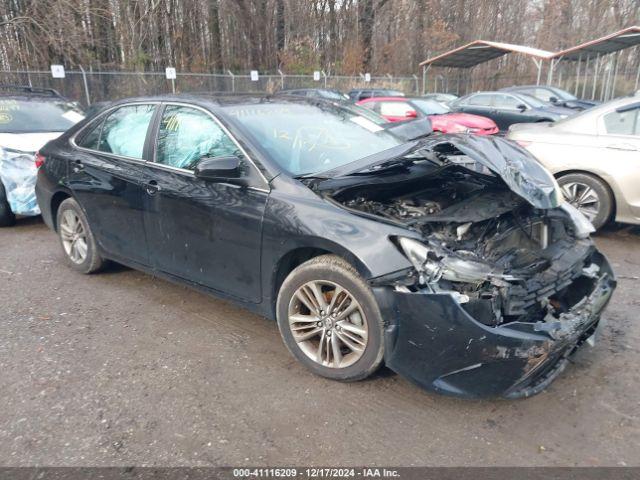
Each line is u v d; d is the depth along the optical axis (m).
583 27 37.31
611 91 26.66
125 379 3.14
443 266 2.64
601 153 5.62
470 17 36.31
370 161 3.20
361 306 2.85
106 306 4.18
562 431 2.64
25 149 6.26
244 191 3.32
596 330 3.19
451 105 15.98
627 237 5.96
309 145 3.64
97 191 4.32
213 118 3.63
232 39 27.58
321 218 2.96
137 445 2.57
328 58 31.53
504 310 2.62
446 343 2.58
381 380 3.10
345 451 2.52
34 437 2.62
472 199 3.21
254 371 3.22
